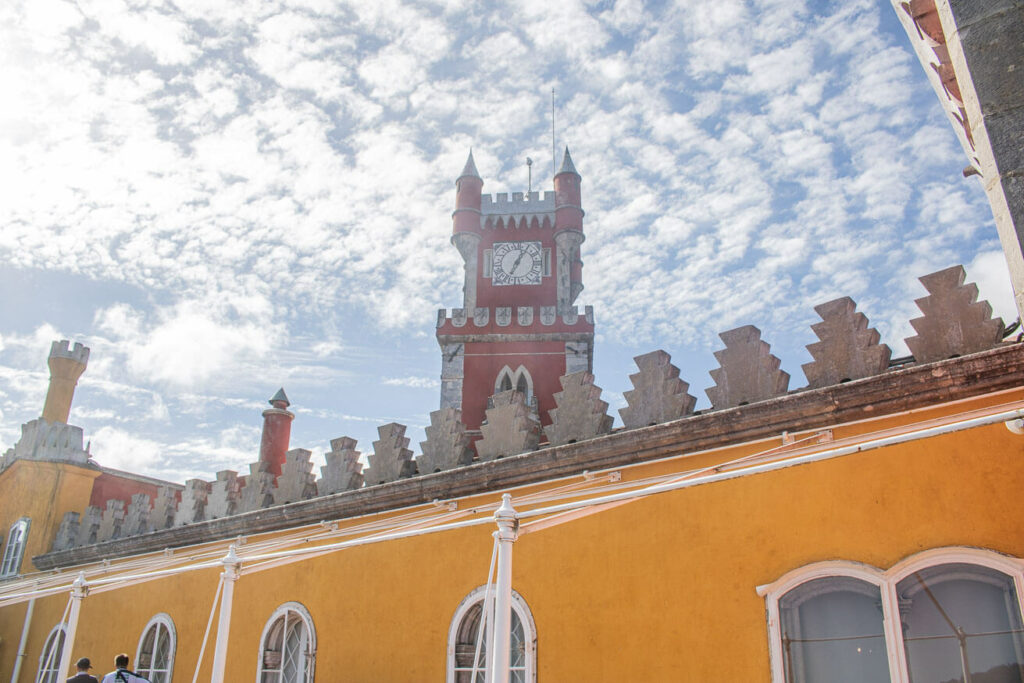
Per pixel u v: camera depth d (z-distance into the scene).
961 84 5.04
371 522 14.45
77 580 12.31
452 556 12.89
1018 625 8.05
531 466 12.35
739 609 9.68
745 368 10.94
